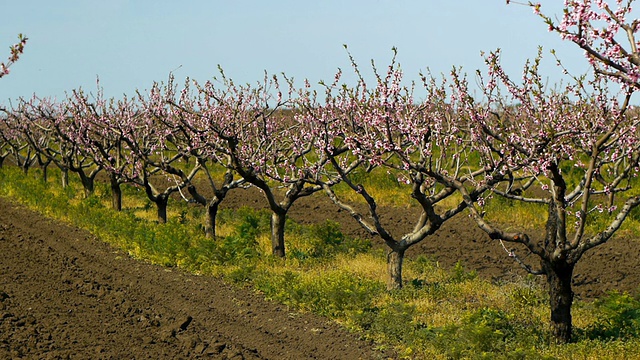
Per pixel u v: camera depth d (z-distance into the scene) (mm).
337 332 11148
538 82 10234
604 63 7457
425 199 12586
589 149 11570
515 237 10305
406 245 13688
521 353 9102
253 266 14859
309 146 15859
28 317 11359
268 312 12367
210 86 18062
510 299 12539
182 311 12523
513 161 11430
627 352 9328
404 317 10906
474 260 17375
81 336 10672
